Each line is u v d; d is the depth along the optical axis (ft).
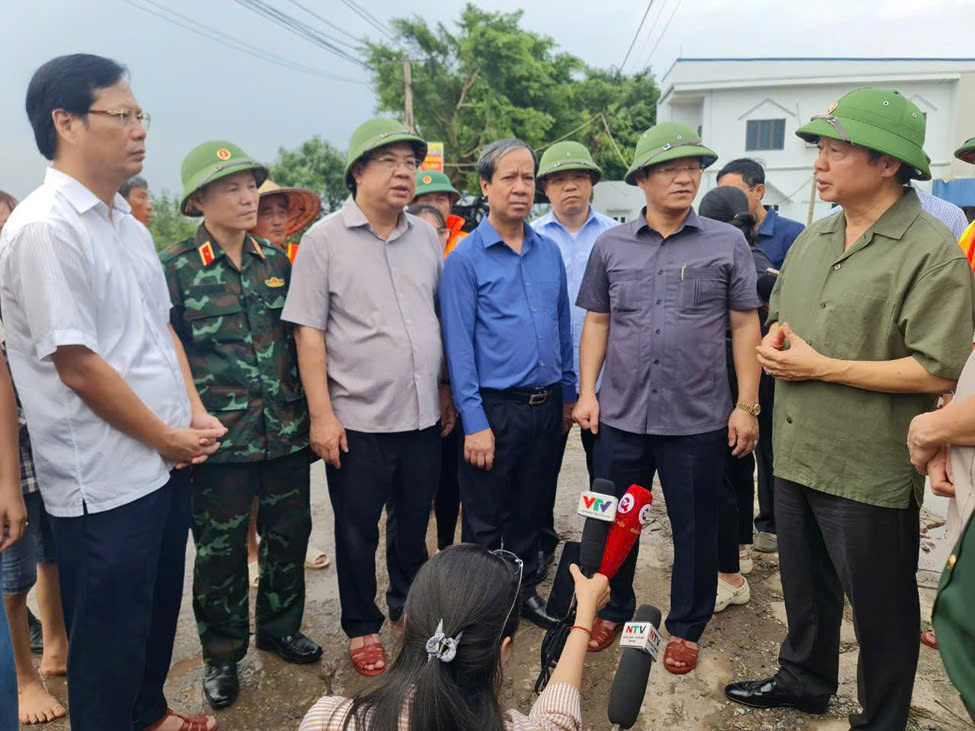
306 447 8.75
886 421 6.36
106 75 5.78
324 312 8.47
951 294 5.91
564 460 16.79
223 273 8.16
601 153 88.58
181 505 7.19
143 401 6.38
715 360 8.39
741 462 10.45
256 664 9.15
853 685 8.25
